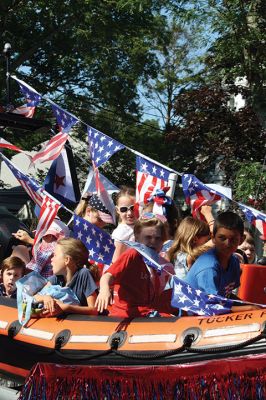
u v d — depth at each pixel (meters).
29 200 18.80
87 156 31.67
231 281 7.66
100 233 8.34
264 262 9.49
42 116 31.78
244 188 18.03
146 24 31.55
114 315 7.86
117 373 7.24
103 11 29.78
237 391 6.90
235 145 23.78
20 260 9.06
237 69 18.48
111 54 32.81
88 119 33.75
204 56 21.11
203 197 9.07
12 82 29.27
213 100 24.38
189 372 7.05
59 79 33.16
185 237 8.16
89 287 8.16
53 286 8.16
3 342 8.34
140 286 7.78
